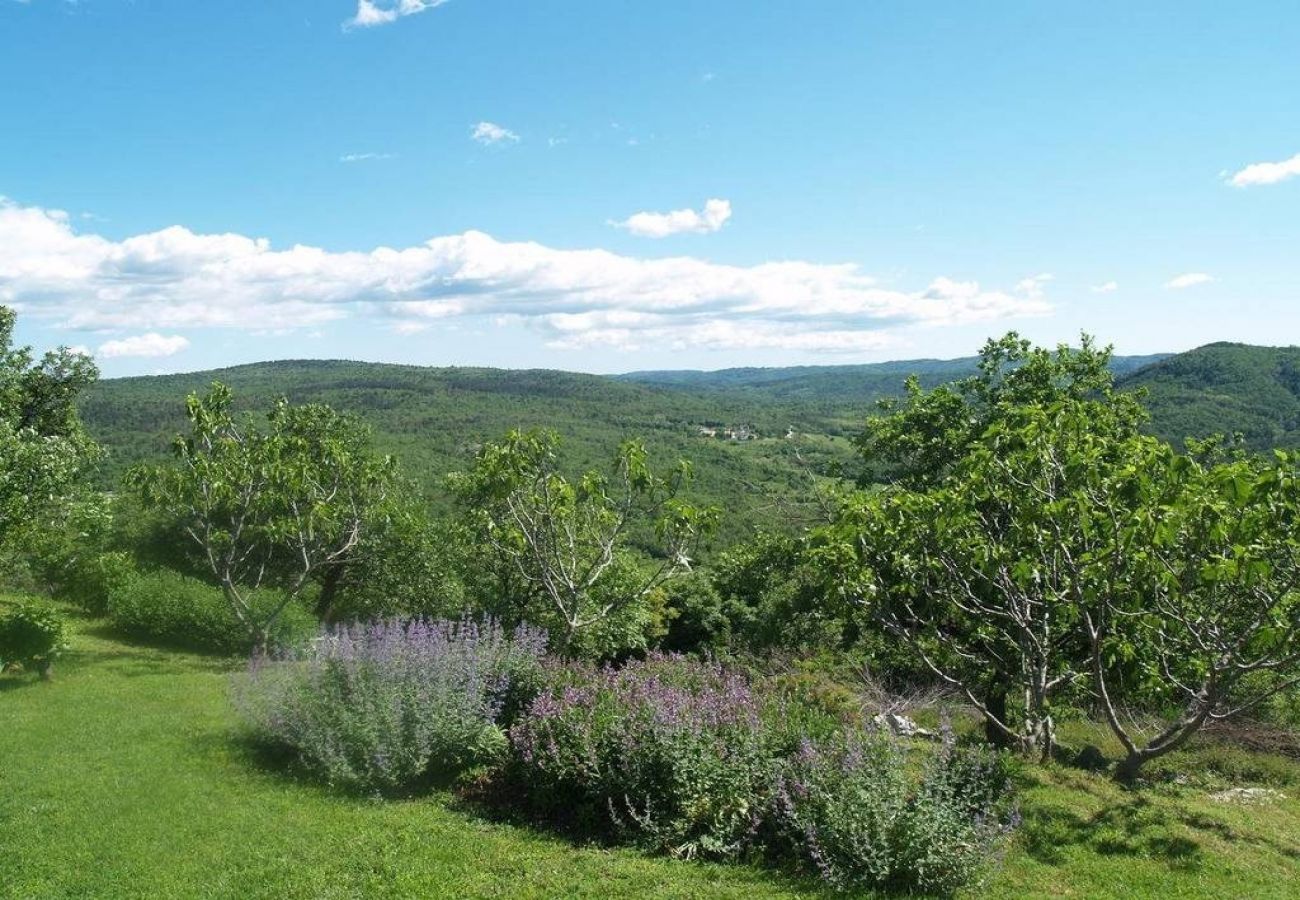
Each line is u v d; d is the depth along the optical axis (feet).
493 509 45.93
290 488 53.47
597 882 20.49
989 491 30.50
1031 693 39.01
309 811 24.70
